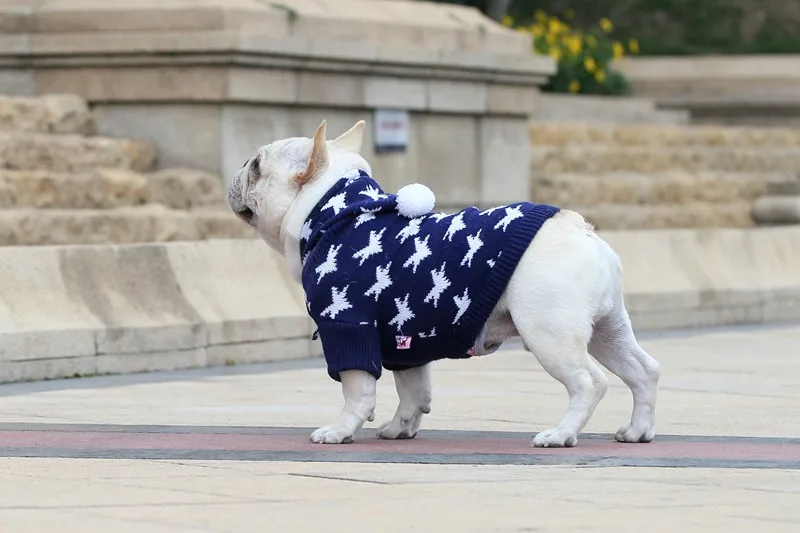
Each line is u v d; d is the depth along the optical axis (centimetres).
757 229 2245
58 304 1455
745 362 1592
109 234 1766
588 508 786
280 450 982
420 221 998
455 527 740
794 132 3077
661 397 1298
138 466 920
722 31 4200
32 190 1777
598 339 1024
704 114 3497
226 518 762
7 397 1289
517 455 959
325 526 743
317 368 1544
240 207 1052
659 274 2067
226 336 1571
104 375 1461
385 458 949
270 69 1948
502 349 1731
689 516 767
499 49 2306
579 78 3316
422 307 980
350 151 1052
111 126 1986
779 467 916
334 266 995
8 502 805
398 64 2102
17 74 2017
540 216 977
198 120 1942
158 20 1945
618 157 2688
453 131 2238
